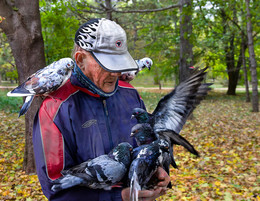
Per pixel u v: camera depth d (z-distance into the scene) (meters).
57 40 8.45
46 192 1.18
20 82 4.81
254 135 7.92
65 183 1.12
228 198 4.14
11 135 8.28
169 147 1.33
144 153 1.17
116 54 1.22
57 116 1.24
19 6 4.63
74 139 1.25
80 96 1.32
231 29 14.89
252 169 5.32
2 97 14.34
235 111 12.59
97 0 8.73
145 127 1.27
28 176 5.20
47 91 1.59
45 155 1.19
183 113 1.35
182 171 5.41
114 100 1.43
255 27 14.80
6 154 6.55
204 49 15.42
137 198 1.08
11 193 4.52
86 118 1.29
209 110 12.98
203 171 5.39
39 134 1.22
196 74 1.34
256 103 12.19
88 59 1.23
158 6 13.06
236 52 18.34
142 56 16.31
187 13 7.67
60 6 7.99
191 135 8.16
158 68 16.95
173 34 14.16
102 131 1.32
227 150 6.67
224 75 23.73
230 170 5.32
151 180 1.26
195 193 4.43
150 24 13.39
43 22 8.18
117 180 1.16
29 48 4.69
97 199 1.17
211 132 8.41
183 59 9.35
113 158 1.17
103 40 1.19
